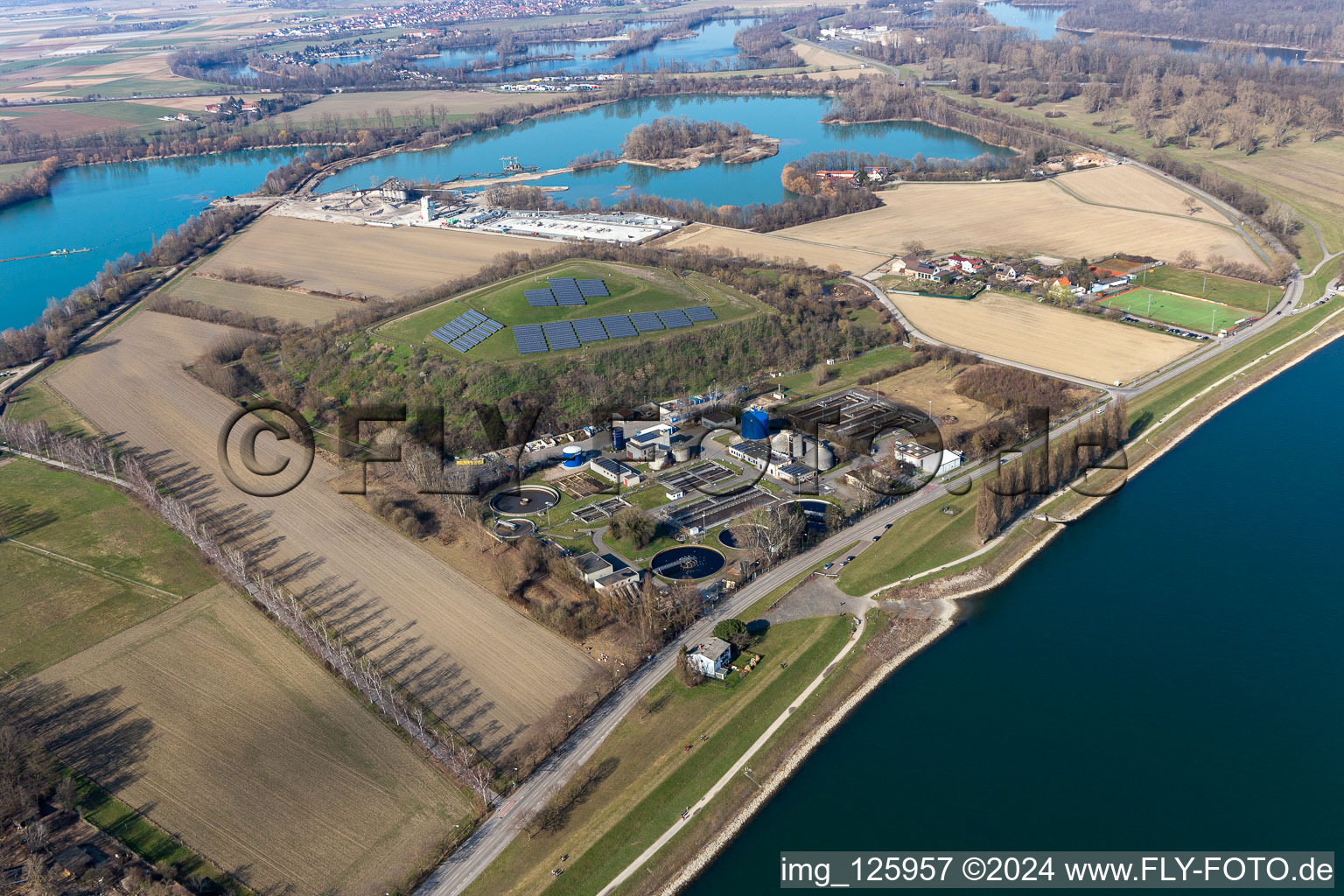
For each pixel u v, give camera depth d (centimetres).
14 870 15400
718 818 16538
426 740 17712
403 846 15688
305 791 16812
